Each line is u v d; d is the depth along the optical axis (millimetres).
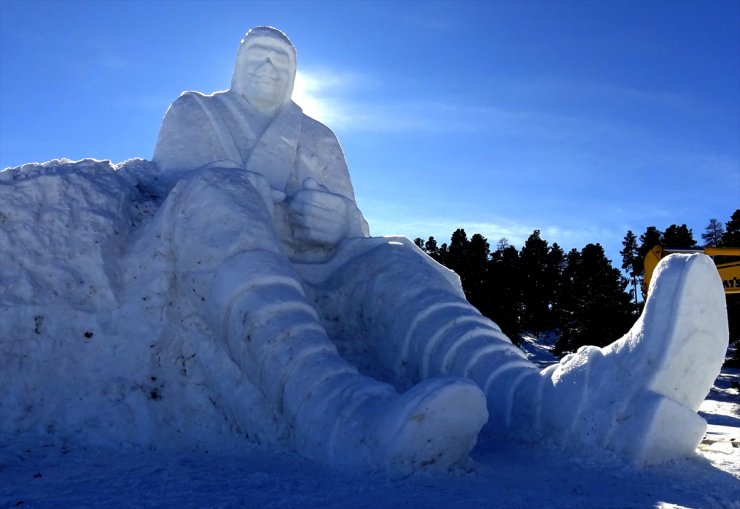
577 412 5129
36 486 4234
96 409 5555
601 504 3961
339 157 8344
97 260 6207
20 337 5793
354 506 3775
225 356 5914
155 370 5938
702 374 5133
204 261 5922
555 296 30469
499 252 31516
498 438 5562
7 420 5418
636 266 35562
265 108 8125
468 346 5988
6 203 6227
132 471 4668
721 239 29578
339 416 4848
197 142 7582
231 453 5367
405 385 6184
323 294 6934
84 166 6859
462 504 3852
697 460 5129
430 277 6586
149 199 7031
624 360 5176
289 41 8297
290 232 7207
